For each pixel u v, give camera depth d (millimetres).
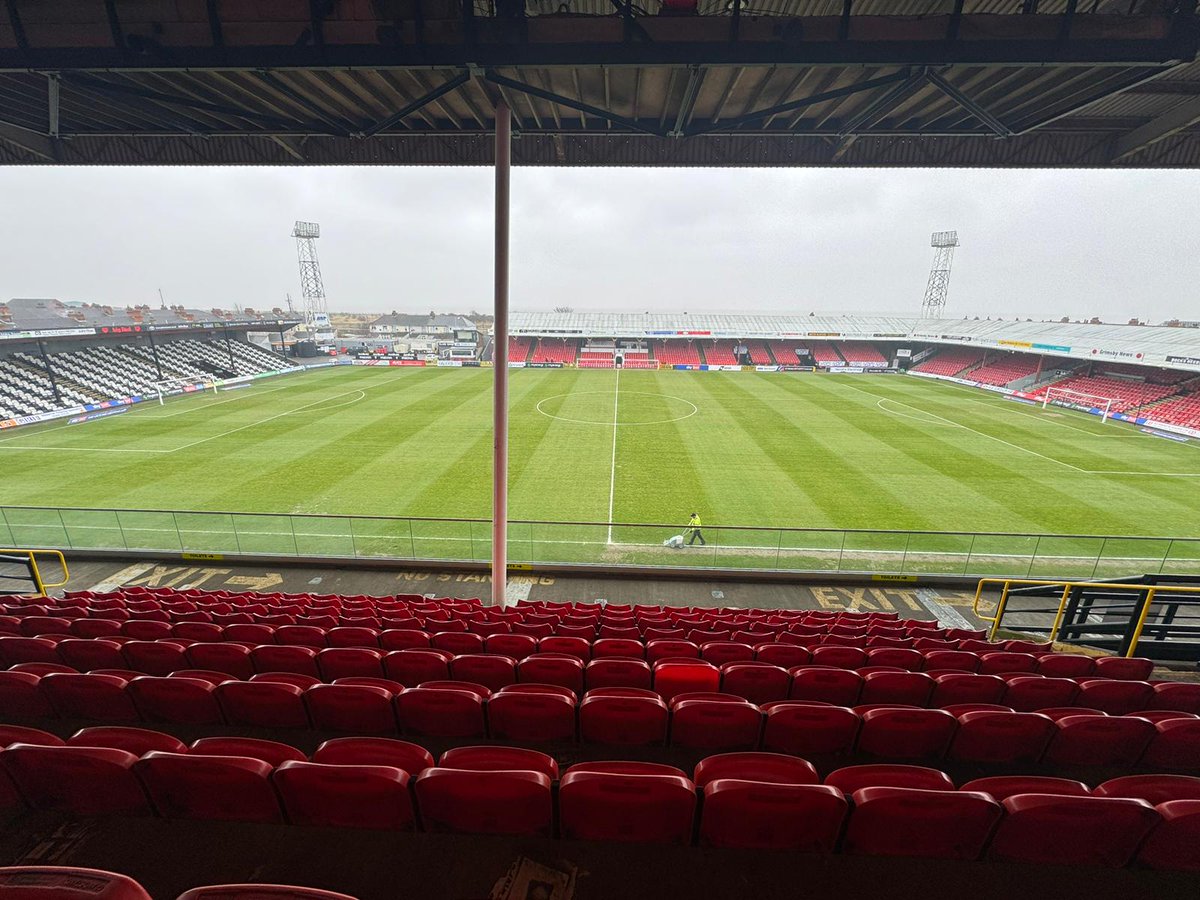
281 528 14961
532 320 74312
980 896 3018
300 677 5070
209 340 57531
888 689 5246
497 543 10328
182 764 3158
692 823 3146
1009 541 15070
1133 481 21438
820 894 3029
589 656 6422
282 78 8672
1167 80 8773
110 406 35188
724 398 40281
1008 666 6176
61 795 3359
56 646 5684
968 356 62094
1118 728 4219
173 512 12797
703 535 15320
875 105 8977
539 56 6527
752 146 11648
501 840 3260
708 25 6398
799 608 11414
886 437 28312
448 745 4602
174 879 3090
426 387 44969
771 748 4434
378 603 9578
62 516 13117
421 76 8617
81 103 9516
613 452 24891
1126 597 8391
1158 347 39969
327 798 3191
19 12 6422
